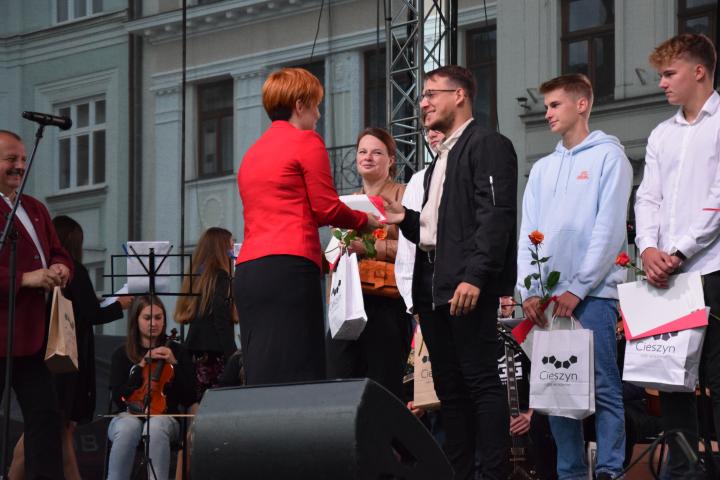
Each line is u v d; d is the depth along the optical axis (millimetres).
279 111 5430
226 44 20125
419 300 5594
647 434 7121
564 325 5957
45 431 6355
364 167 6926
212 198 20078
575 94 6195
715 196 5316
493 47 17938
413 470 3578
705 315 5281
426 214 5551
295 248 5195
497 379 5336
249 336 5254
